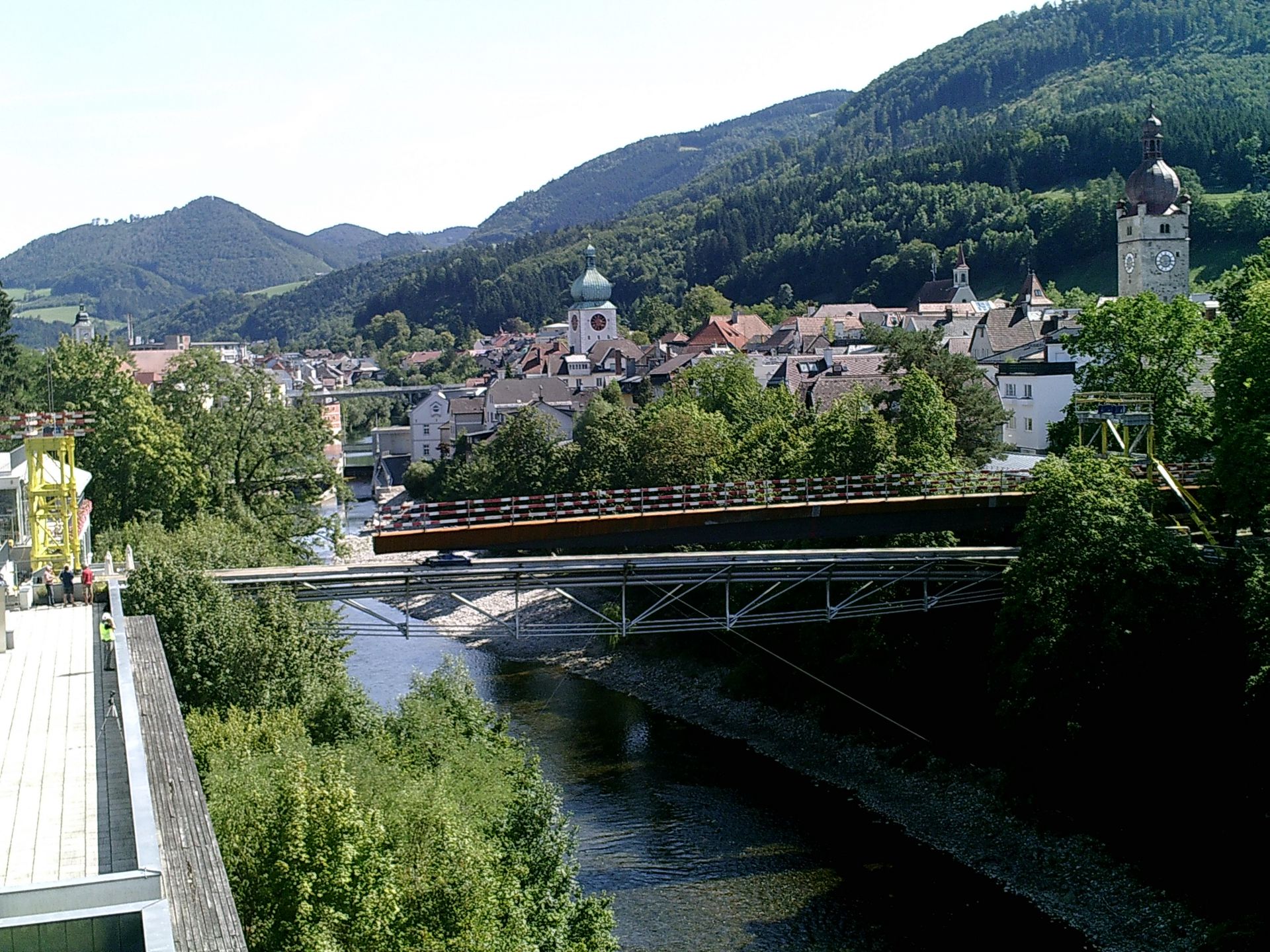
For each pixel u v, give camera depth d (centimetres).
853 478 8356
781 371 17300
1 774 2997
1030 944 5378
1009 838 6406
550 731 8331
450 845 3534
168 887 2341
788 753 7844
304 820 3091
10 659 4188
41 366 13600
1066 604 6456
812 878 5997
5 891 1978
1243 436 6600
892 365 11750
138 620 4697
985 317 18325
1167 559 6506
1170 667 6322
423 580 6319
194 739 4153
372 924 3075
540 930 4231
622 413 13825
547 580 6419
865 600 7938
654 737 8188
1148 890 5722
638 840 6431
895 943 5369
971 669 7456
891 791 7144
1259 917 5222
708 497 8725
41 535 6412
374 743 4506
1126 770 6288
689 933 5431
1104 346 9344
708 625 6612
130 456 9006
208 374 9912
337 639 5825
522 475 12762
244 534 8031
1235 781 5894
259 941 2961
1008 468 11331
